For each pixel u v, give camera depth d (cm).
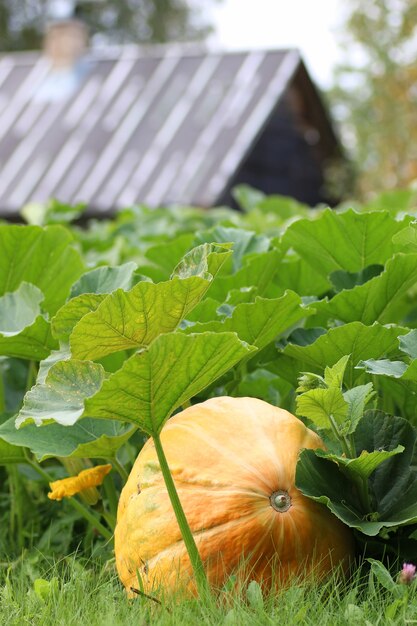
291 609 220
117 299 222
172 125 1872
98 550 271
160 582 230
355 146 2336
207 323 256
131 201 1711
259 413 240
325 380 233
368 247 296
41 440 260
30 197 1817
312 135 2203
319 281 318
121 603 232
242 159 1770
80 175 1825
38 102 2067
